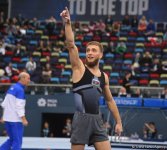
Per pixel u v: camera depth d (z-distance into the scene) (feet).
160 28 136.15
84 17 147.64
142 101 76.38
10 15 150.51
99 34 130.93
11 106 46.26
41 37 132.05
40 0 149.59
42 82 103.14
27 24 139.54
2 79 103.65
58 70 110.42
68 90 98.02
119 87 93.25
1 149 47.14
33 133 96.89
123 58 118.73
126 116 82.33
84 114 28.14
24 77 46.60
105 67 110.83
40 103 97.30
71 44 28.17
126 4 146.30
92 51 28.73
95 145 28.50
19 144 46.73
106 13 146.82
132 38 130.00
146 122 84.69
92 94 28.14
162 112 84.79
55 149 54.34
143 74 107.65
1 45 122.52
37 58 118.93
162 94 88.22
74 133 28.22
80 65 28.48
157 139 73.67
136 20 137.80
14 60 118.42
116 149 52.37
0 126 95.09
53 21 136.67
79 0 147.54
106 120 82.33
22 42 129.70
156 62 111.55
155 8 145.38
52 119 100.99
